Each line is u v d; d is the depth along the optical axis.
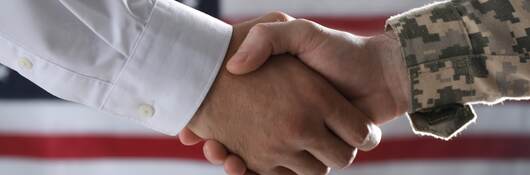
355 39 0.67
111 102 0.66
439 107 0.66
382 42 0.67
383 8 1.00
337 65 0.66
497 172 1.06
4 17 0.64
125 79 0.65
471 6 0.65
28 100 1.03
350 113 0.66
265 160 0.67
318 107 0.65
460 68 0.64
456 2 0.66
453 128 0.66
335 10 1.00
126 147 1.04
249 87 0.65
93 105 0.66
